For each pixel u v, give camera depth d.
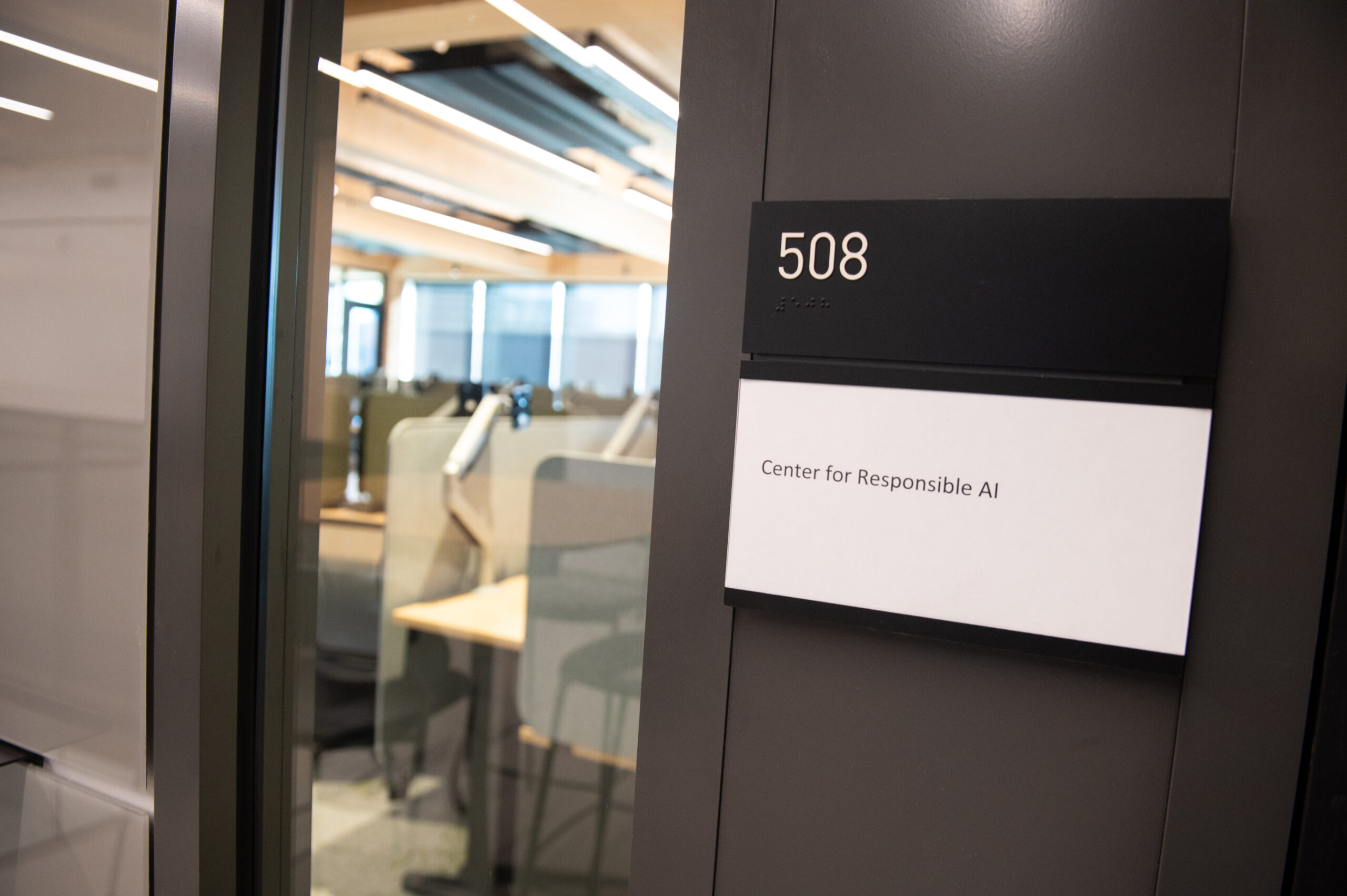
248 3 1.03
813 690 0.78
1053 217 0.67
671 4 1.59
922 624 0.72
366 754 1.42
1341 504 0.62
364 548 1.42
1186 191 0.65
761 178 0.78
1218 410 0.65
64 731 1.18
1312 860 0.63
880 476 0.72
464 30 1.76
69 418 1.14
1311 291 0.62
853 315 0.73
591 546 1.22
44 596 1.18
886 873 0.76
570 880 1.26
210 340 1.03
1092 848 0.70
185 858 1.09
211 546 1.06
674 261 0.82
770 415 0.76
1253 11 0.63
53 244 1.14
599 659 1.23
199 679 1.06
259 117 1.07
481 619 1.33
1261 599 0.64
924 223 0.71
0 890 1.25
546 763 1.28
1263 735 0.65
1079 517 0.67
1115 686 0.69
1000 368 0.69
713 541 0.81
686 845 0.84
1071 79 0.68
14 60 1.15
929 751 0.74
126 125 1.07
